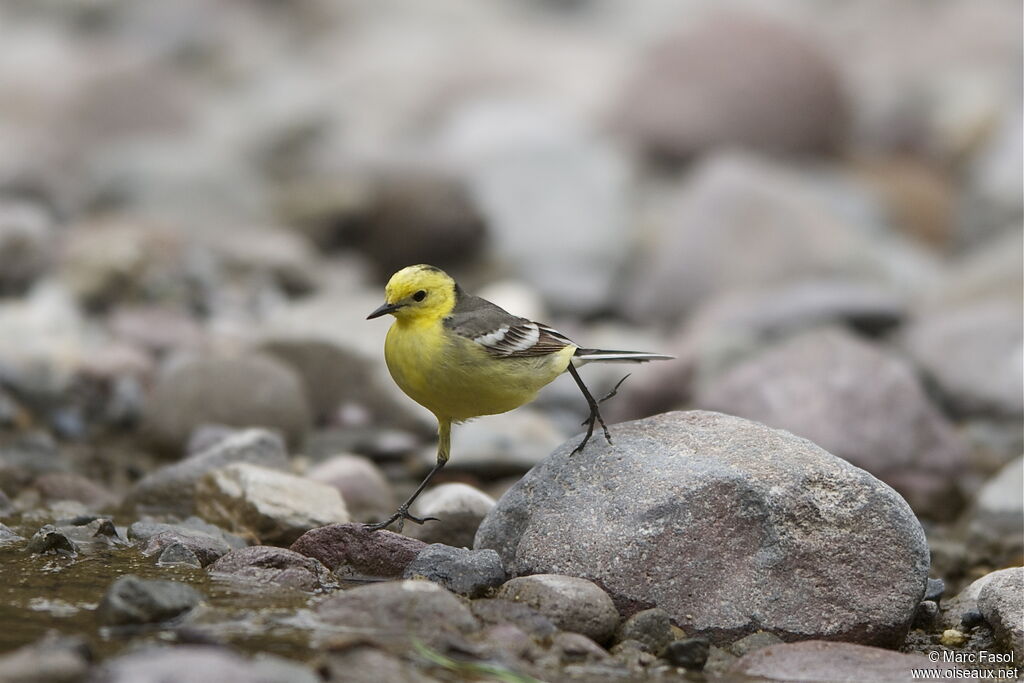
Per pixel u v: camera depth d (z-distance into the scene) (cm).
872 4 4606
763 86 3089
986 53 4150
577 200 2619
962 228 2736
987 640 845
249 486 1017
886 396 1473
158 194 2553
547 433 1432
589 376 1706
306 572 834
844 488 816
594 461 862
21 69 3503
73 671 605
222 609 756
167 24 4669
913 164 3253
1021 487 1203
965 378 1736
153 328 1755
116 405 1499
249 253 2089
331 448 1380
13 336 1666
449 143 2948
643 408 1673
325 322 1634
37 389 1495
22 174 2425
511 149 2759
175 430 1378
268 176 3152
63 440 1424
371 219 2433
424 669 689
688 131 3072
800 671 737
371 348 1549
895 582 801
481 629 750
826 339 1552
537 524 838
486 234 2473
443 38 4672
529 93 3847
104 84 3406
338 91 3875
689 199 2345
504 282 2362
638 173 3038
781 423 1461
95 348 1645
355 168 2675
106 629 714
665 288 2256
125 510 1086
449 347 862
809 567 798
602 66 4047
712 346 1788
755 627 788
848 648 763
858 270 2247
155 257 1992
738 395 1511
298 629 727
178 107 3478
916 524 820
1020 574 863
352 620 741
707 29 3167
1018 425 1681
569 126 3089
